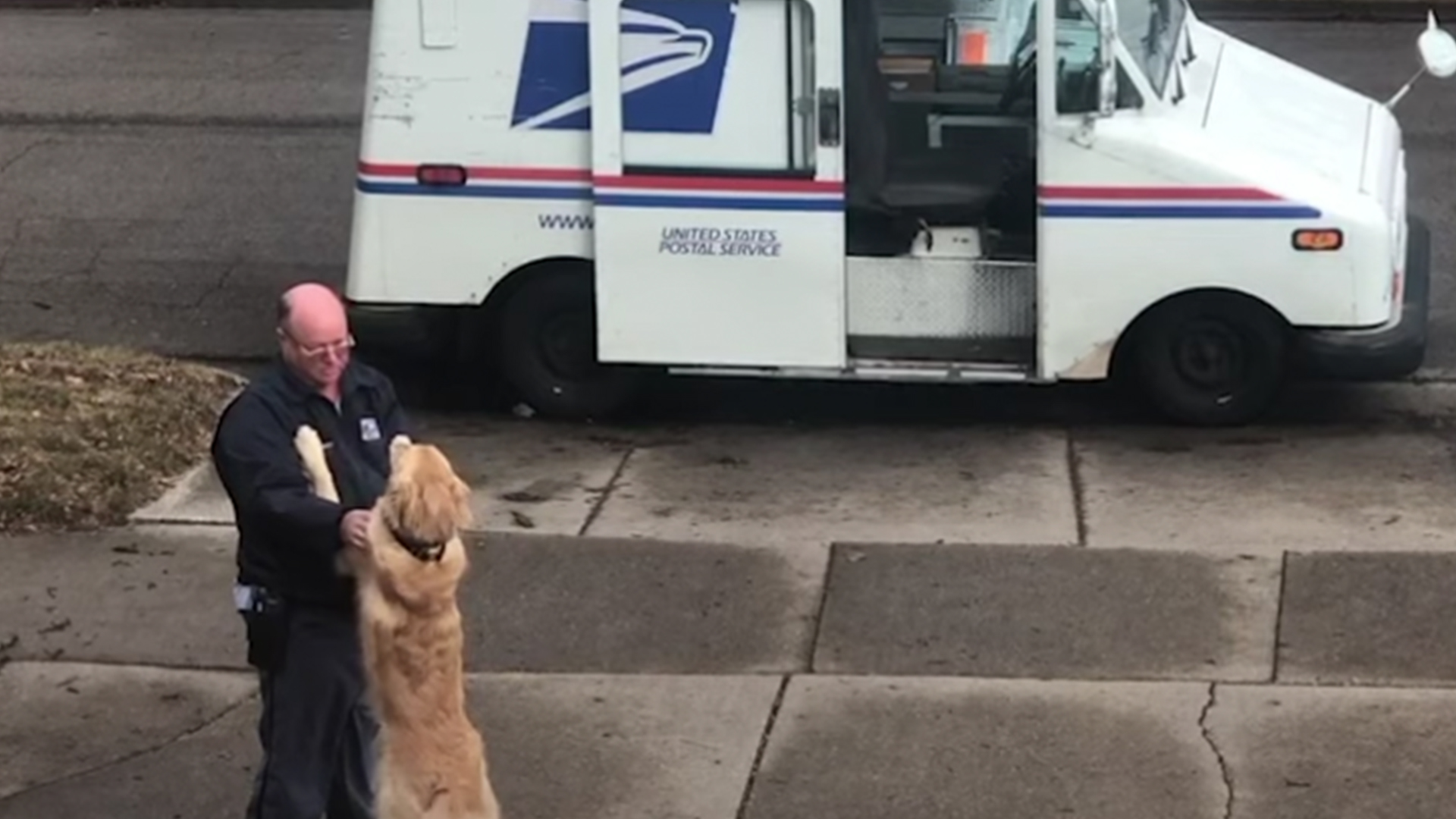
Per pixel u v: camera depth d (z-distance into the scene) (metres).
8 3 20.28
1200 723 7.52
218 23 19.50
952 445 10.44
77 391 10.28
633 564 8.77
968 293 10.38
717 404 11.14
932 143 10.45
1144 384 10.55
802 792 7.16
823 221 10.18
